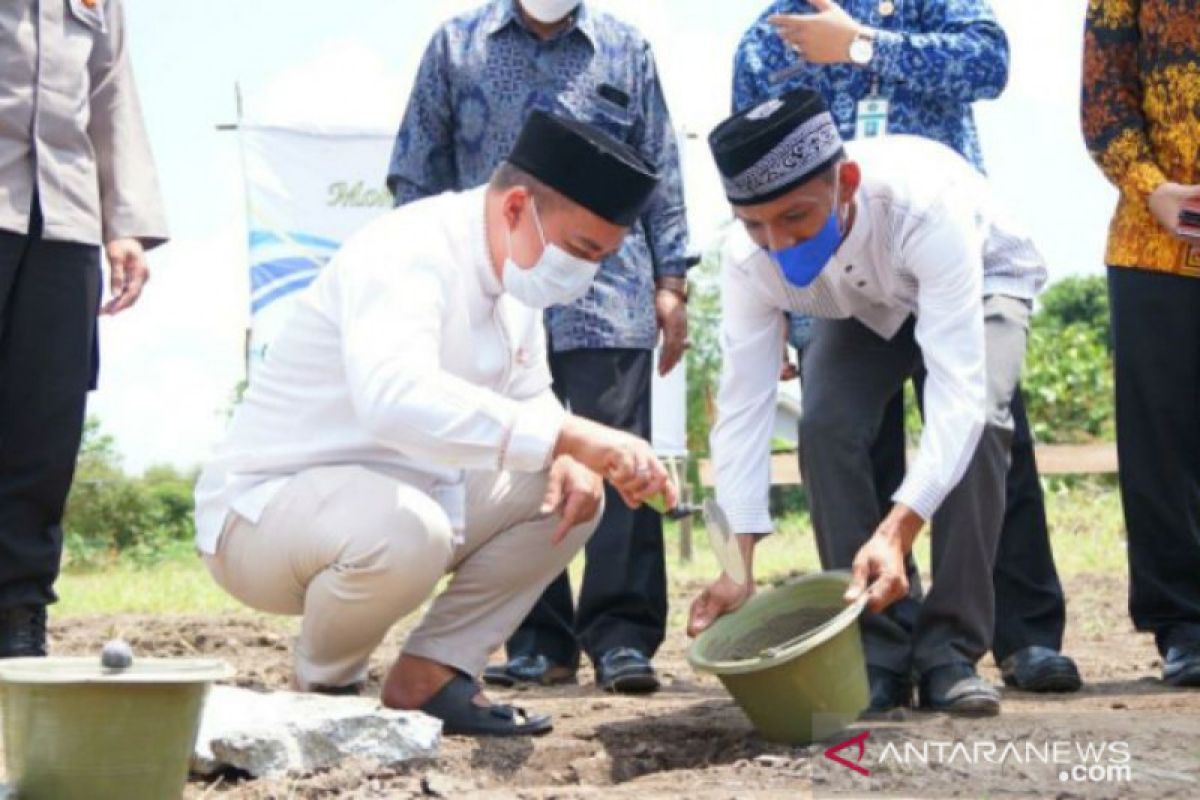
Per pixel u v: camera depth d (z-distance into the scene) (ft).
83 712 9.38
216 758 11.29
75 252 14.42
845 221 13.17
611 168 11.78
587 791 11.06
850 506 13.98
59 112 14.32
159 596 32.09
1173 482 16.15
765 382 14.19
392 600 12.27
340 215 34.30
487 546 12.85
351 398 12.23
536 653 17.21
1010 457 15.43
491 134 16.85
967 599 13.75
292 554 12.42
